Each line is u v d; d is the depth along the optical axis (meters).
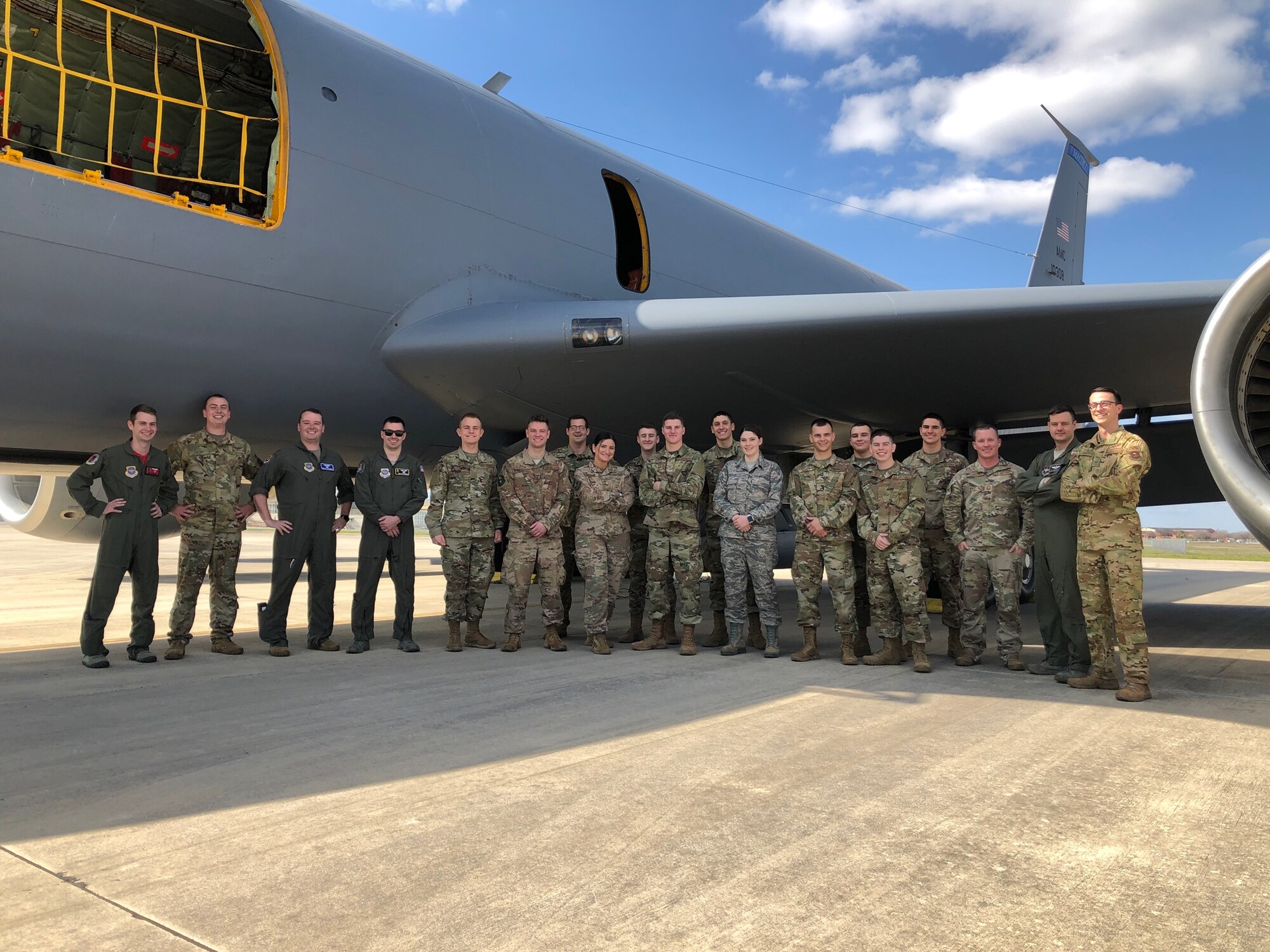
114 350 5.01
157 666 4.83
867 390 6.88
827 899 1.87
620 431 7.51
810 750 3.06
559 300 7.08
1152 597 10.60
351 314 5.89
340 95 5.93
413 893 1.89
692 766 2.85
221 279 5.29
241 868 2.01
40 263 4.67
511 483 5.55
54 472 6.54
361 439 6.65
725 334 5.89
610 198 8.38
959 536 5.20
